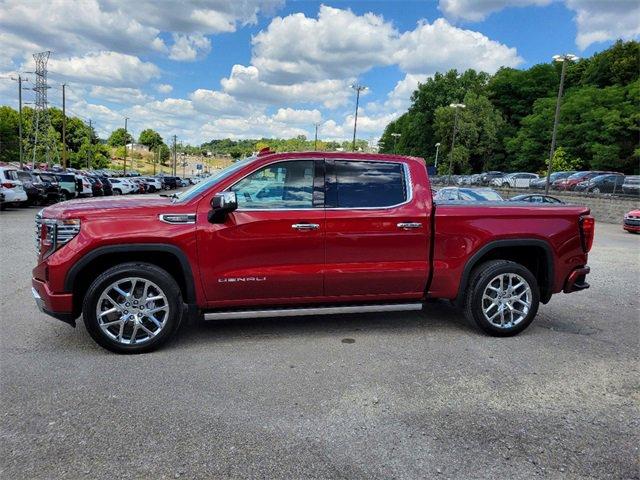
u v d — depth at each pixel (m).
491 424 3.22
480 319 4.93
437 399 3.56
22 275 7.63
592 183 31.06
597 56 67.62
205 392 3.60
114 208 4.34
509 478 2.66
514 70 81.62
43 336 4.79
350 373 4.00
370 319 5.56
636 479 2.67
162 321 4.41
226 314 4.52
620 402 3.57
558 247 5.07
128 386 3.68
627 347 4.76
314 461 2.77
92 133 112.62
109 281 4.22
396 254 4.74
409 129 89.69
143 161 156.00
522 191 36.81
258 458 2.79
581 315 5.93
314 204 4.60
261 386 3.72
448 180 56.03
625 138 52.22
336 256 4.62
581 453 2.91
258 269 4.49
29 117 90.81
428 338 4.92
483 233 4.88
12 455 2.77
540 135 63.88
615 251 13.12
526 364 4.27
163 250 4.30
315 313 4.69
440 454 2.87
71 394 3.53
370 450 2.89
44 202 25.72
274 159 4.59
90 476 2.60
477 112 71.44
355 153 4.78
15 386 3.65
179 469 2.68
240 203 4.50
